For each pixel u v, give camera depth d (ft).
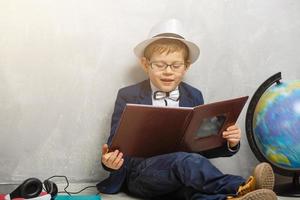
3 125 6.00
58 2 6.04
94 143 6.29
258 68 6.70
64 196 5.29
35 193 4.48
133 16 6.27
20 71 6.00
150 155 5.15
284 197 5.89
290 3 6.73
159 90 5.69
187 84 6.15
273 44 6.72
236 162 6.72
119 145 4.83
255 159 6.73
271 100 5.91
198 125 4.97
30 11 5.98
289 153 5.79
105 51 6.23
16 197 4.49
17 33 5.95
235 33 6.60
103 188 5.71
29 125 6.08
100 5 6.17
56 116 6.15
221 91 6.62
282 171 6.01
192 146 5.19
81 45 6.15
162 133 4.86
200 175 4.37
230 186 4.21
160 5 6.33
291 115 5.74
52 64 6.09
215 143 5.41
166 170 4.73
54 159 6.18
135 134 4.75
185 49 5.67
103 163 4.96
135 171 5.32
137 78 6.35
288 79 6.79
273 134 5.82
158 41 5.50
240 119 6.70
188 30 6.44
